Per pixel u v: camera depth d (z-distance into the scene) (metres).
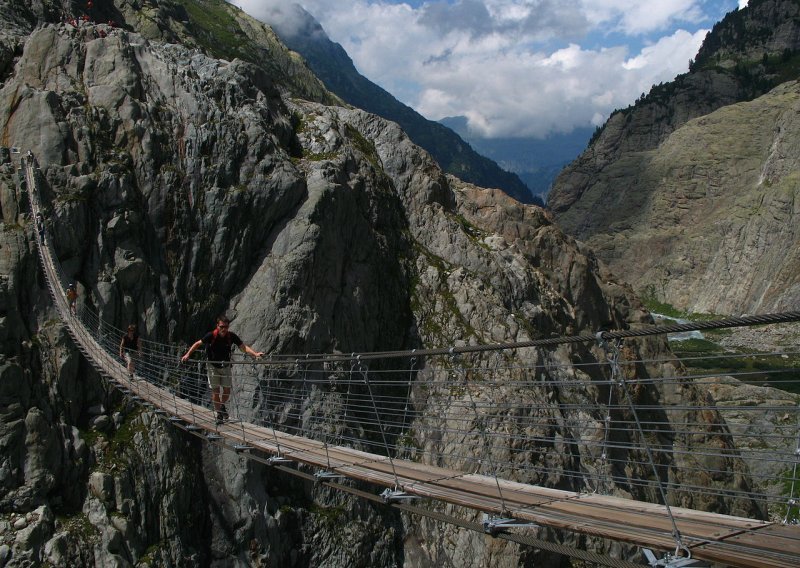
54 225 42.09
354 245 57.31
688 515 11.80
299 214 53.16
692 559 9.73
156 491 40.81
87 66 49.81
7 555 33.97
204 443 45.25
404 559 50.50
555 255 76.62
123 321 43.91
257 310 49.47
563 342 11.66
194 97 52.31
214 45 176.75
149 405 31.12
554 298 71.62
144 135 48.59
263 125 55.16
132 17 75.94
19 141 44.38
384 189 64.62
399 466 18.14
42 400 38.72
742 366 106.56
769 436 9.49
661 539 10.42
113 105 48.47
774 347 193.38
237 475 44.84
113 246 44.72
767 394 76.75
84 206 43.75
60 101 46.31
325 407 49.59
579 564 51.00
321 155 60.09
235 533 44.09
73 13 63.94
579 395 62.84
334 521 48.41
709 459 69.19
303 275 51.25
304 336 50.22
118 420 41.62
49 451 37.56
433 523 51.12
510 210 77.50
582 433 58.16
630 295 86.44
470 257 66.62
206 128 51.34
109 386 41.91
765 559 9.17
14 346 38.53
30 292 40.50
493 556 49.03
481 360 59.00
